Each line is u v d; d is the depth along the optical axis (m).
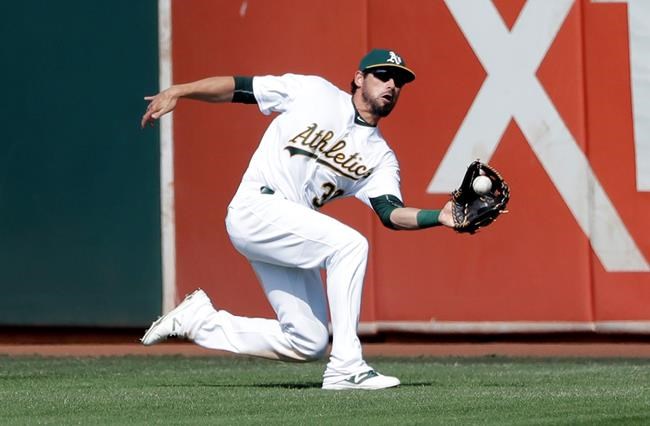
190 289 31.83
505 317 31.83
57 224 32.19
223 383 22.33
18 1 31.94
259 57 31.75
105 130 32.00
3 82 32.00
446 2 31.80
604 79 31.83
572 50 31.80
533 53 31.80
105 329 32.31
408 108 31.70
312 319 20.27
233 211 20.05
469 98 31.72
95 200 32.09
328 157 19.80
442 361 29.20
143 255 32.06
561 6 31.81
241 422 15.39
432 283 31.81
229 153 31.69
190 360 29.48
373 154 19.98
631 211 31.80
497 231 31.81
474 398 18.05
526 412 16.39
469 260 31.80
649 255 31.81
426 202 31.64
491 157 31.70
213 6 31.81
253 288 31.70
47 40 31.95
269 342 20.42
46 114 32.00
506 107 31.75
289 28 31.78
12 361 28.89
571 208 31.80
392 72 19.56
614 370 25.73
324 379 19.78
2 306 32.31
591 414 16.14
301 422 15.34
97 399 18.39
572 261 31.81
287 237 19.53
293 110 19.75
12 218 32.19
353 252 19.42
